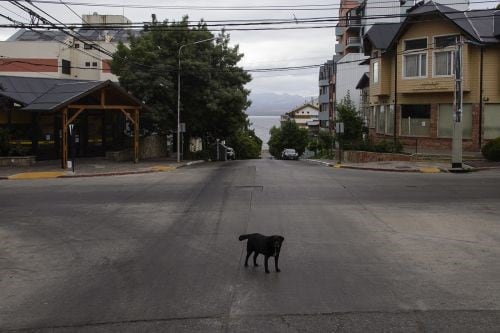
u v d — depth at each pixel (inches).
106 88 1280.8
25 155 1270.9
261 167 1349.7
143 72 1578.5
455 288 337.1
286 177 1029.2
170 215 625.3
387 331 264.8
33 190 858.1
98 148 1535.4
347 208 658.2
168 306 309.3
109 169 1206.9
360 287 340.2
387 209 647.8
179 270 389.4
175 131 1737.2
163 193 810.2
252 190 830.5
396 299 315.6
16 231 551.8
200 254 437.7
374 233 512.4
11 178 1034.7
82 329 276.8
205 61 1663.4
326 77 3489.2
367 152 1441.9
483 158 1218.6
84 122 1492.4
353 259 414.0
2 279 380.5
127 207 687.1
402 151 1406.3
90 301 323.3
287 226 548.7
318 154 2640.3
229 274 375.6
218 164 1540.4
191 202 719.7
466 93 1336.1
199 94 1670.8
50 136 1401.3
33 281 373.1
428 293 327.0
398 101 1489.9
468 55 1311.5
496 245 460.1
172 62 1601.9
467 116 1344.7
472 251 438.9
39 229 560.1
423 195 757.3
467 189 807.7
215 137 1920.5
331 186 870.4
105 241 497.4
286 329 268.8
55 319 293.3
